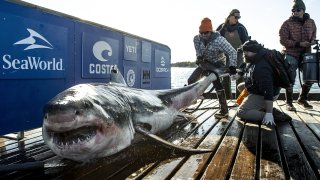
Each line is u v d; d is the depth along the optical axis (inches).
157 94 182.2
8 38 161.8
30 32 174.2
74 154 106.0
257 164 124.4
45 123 98.7
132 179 106.8
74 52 210.2
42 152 141.6
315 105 326.3
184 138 166.2
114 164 122.0
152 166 119.3
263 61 203.5
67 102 101.0
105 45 243.9
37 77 179.8
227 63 253.8
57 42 194.1
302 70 285.4
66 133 102.8
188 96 211.2
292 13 288.4
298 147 148.3
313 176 109.3
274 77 208.7
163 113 175.5
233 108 298.4
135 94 154.6
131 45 284.8
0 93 159.0
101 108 112.7
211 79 234.8
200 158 129.0
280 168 117.3
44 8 183.8
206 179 105.4
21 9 168.7
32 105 177.2
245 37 346.6
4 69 160.1
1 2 157.9
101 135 109.0
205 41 250.4
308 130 188.7
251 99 217.8
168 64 376.2
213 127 198.2
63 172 114.0
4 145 156.9
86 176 109.7
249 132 182.1
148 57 321.4
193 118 231.9
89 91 119.7
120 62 267.1
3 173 111.7
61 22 197.5
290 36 287.0
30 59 174.9
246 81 223.5
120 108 127.3
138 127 139.3
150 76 327.6
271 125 203.5
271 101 197.9
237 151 140.7
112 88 141.2
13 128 165.9
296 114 257.6
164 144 131.0
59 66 196.2
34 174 112.5
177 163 123.1
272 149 143.5
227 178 110.5
